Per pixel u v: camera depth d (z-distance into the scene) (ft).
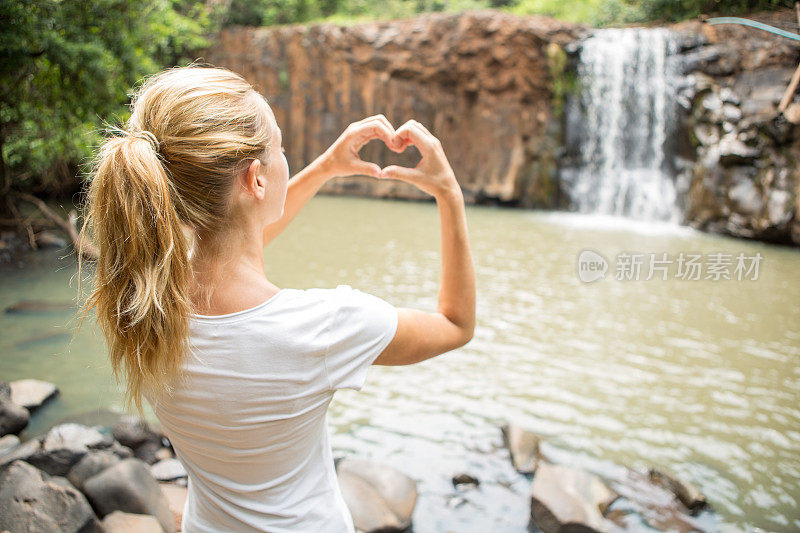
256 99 2.81
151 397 2.74
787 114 39.50
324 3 73.61
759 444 12.77
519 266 30.27
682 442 12.77
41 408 13.07
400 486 10.11
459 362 17.21
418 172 3.13
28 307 20.65
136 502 8.75
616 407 14.44
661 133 49.19
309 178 3.61
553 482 10.11
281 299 2.66
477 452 11.98
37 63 29.09
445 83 56.54
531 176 55.16
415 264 30.14
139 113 2.71
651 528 9.64
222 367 2.56
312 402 2.70
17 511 7.77
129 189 2.44
